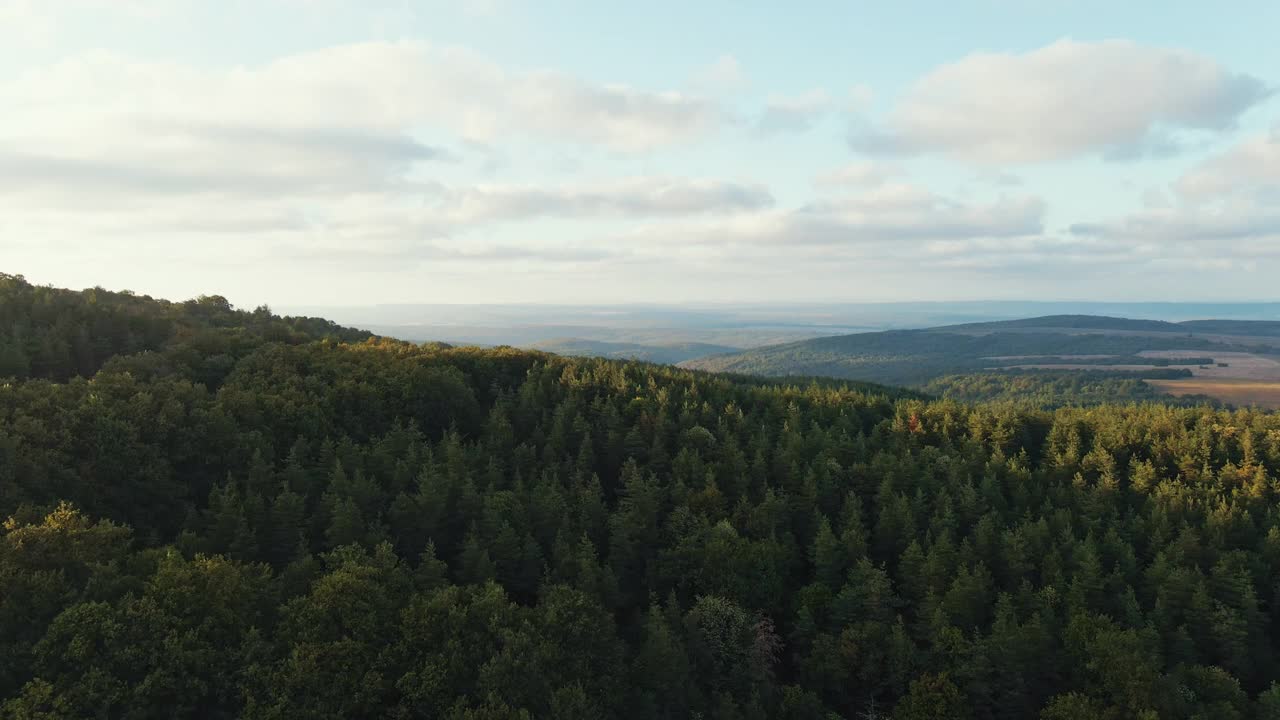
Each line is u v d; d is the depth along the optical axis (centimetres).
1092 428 16200
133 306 14938
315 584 6769
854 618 9231
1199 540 11006
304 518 8931
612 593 8838
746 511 10981
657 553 10244
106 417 8712
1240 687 8506
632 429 13050
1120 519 12406
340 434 11169
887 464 12706
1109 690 7775
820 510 11925
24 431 8056
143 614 5878
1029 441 15762
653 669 7544
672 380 16950
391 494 10044
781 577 10044
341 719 5844
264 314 18200
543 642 6862
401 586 7444
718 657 8419
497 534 9250
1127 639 8050
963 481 12812
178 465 9338
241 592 6506
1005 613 8656
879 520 11200
